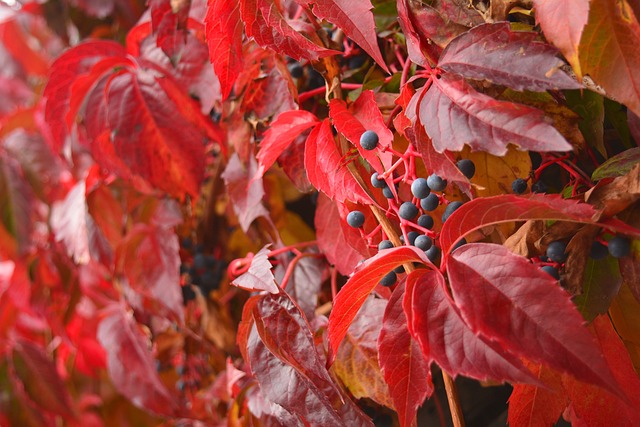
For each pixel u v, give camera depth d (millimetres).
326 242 385
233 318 497
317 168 330
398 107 337
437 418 406
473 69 292
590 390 314
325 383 330
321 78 398
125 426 705
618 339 317
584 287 305
